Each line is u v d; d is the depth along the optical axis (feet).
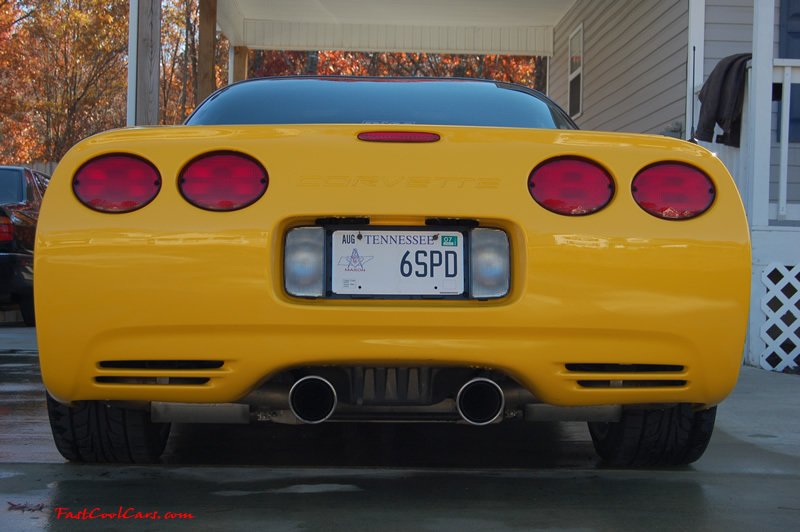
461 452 9.85
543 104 9.96
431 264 7.07
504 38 44.70
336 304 6.88
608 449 8.91
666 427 8.32
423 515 6.81
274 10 42.04
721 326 7.03
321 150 7.00
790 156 26.40
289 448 9.97
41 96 107.24
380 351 6.78
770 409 12.73
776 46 27.37
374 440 10.53
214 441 10.34
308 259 7.01
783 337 18.01
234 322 6.74
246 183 6.91
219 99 9.72
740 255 7.09
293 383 7.49
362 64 88.69
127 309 6.76
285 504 7.06
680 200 7.13
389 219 7.05
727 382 7.17
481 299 7.05
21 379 15.44
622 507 7.14
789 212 21.97
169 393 6.96
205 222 6.81
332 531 6.37
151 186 6.89
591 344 6.92
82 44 102.89
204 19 31.48
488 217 6.97
